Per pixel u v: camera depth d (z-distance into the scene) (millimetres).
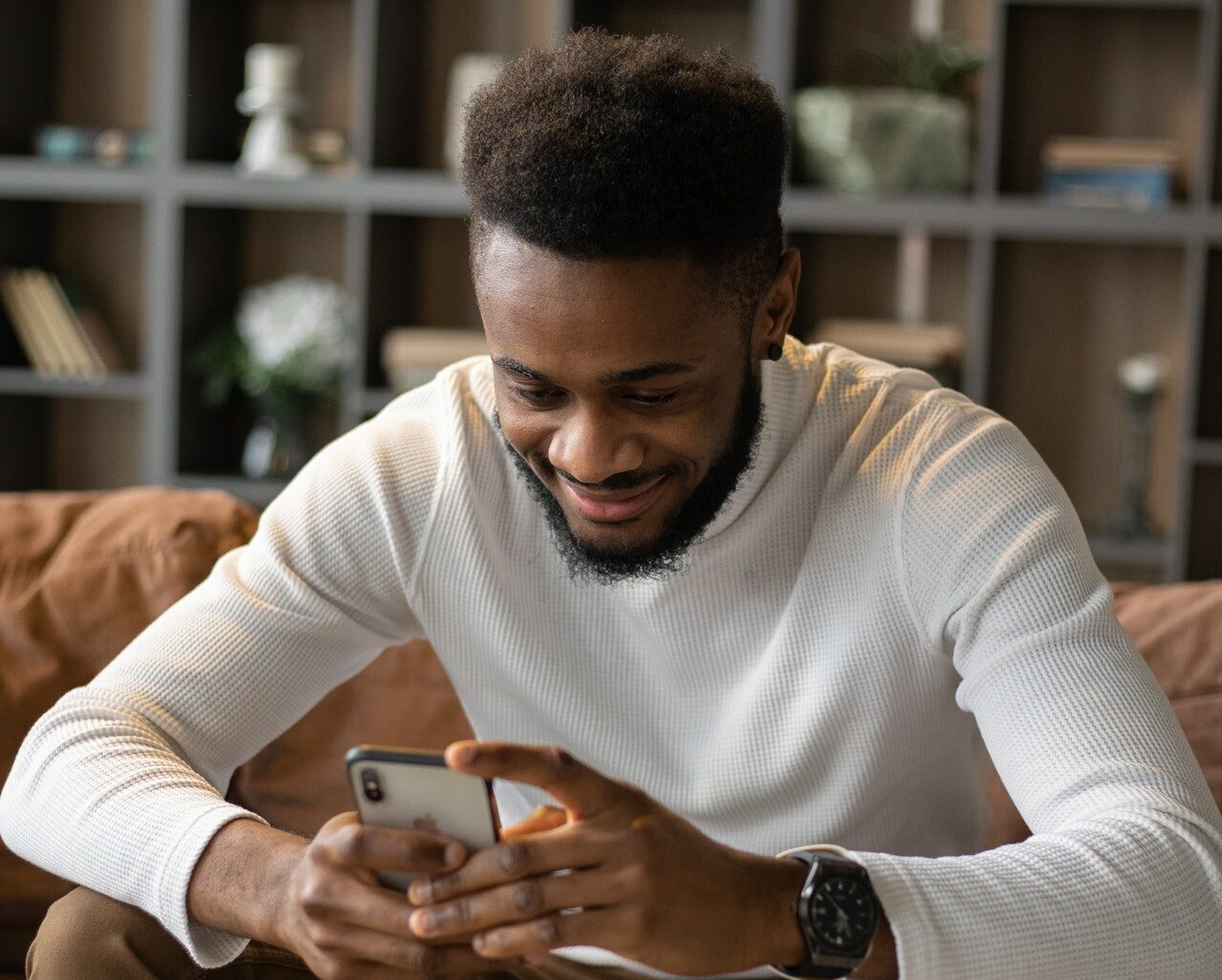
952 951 944
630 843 904
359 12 3408
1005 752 1084
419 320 3762
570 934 906
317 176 3432
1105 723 1045
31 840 1146
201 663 1228
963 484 1168
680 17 3578
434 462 1290
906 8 3494
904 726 1211
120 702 1189
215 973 1170
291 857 1021
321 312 3467
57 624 1584
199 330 3613
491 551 1271
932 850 1275
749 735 1230
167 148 3465
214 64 3617
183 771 1143
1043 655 1081
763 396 1195
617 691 1271
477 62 3551
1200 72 3352
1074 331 3525
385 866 925
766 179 1062
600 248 968
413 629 1357
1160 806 1006
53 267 3824
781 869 972
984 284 3285
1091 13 3422
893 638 1189
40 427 3895
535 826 958
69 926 1109
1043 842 1005
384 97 3498
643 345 989
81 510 1721
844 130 3271
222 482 3516
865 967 966
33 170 3492
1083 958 951
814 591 1212
